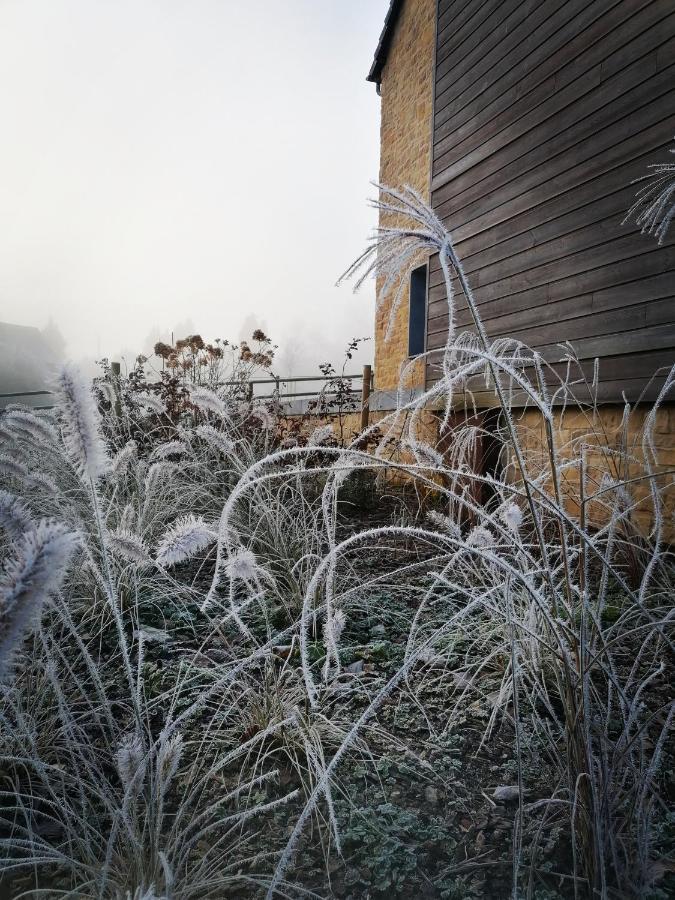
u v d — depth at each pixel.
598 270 5.00
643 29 4.59
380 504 5.63
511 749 2.08
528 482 1.39
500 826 1.73
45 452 3.01
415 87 9.45
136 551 1.56
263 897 1.49
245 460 4.43
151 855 1.42
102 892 1.27
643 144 4.57
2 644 0.67
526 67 5.95
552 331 5.50
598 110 5.03
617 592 3.13
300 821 1.12
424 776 1.94
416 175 9.34
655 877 1.45
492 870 1.58
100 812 1.80
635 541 3.15
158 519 3.66
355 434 7.02
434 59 7.68
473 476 1.45
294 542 3.47
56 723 2.15
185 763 2.01
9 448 2.83
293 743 2.00
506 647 2.24
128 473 4.08
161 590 3.24
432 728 2.15
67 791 1.89
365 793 1.89
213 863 1.58
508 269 6.15
